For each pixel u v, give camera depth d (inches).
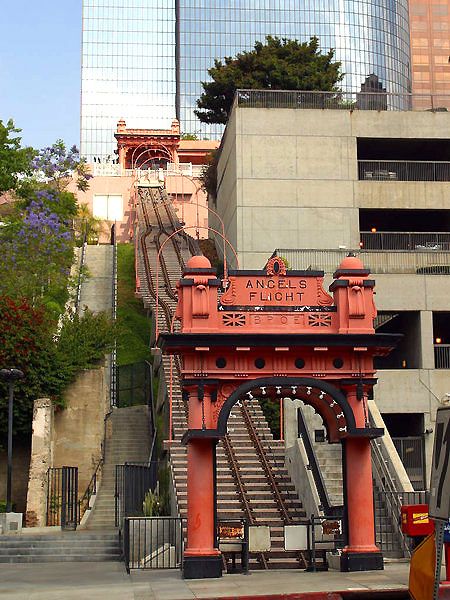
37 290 1802.4
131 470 1149.1
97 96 5782.5
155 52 5836.6
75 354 1466.5
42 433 1348.4
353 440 831.1
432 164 1930.4
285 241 1863.9
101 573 873.5
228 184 2039.9
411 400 1611.7
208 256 2372.0
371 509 823.7
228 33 5787.4
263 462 1176.8
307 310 840.9
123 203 3476.9
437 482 389.4
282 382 813.9
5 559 1029.2
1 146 2207.2
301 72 2571.4
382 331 1835.6
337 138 1902.1
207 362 815.1
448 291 1670.8
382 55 5841.5
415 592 430.6
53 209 2262.6
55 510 1327.5
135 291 2139.5
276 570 863.7
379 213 1963.6
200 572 786.2
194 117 5757.9
